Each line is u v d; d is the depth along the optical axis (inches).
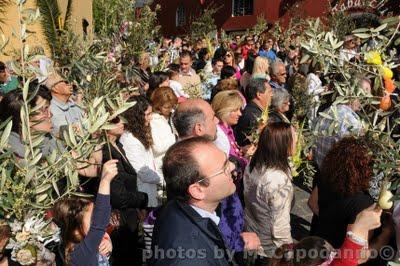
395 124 79.0
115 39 324.5
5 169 84.3
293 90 216.2
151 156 160.9
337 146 119.0
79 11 513.3
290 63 505.7
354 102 87.0
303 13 1056.8
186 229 84.0
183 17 1443.2
